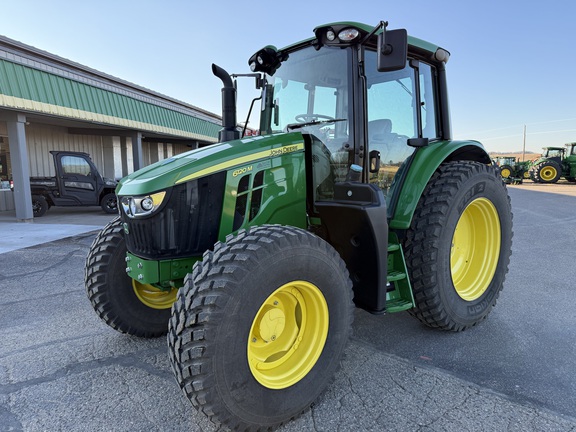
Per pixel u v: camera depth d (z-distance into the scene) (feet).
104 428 6.89
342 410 7.29
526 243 21.90
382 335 10.46
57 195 37.35
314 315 7.33
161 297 10.81
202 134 58.39
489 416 7.02
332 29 8.50
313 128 9.44
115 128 44.75
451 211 9.70
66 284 15.11
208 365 5.88
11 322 11.55
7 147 42.70
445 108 11.26
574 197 48.57
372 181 9.32
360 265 8.56
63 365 9.11
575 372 8.48
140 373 8.75
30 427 6.92
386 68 7.64
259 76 10.98
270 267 6.41
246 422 6.34
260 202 8.41
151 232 7.80
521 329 10.72
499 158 85.51
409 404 7.43
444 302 9.78
